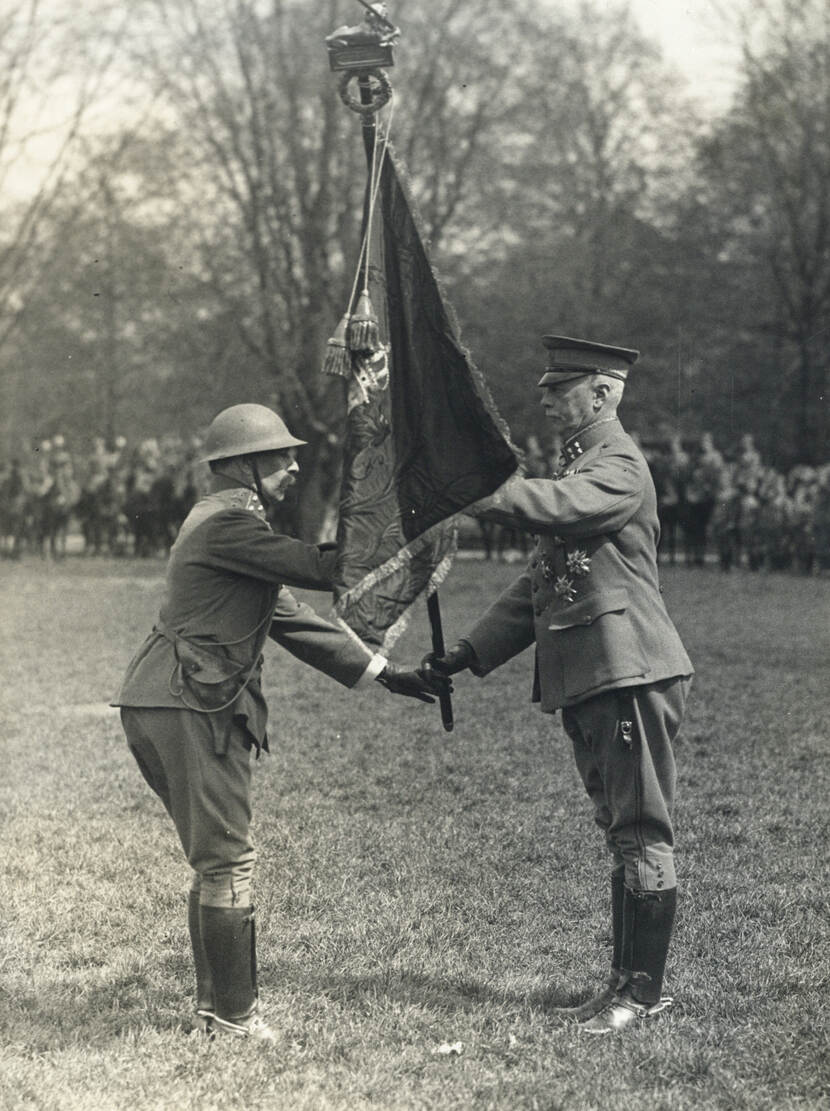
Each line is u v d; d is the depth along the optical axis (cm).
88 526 3372
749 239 3828
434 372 448
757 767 839
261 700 459
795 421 3781
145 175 3116
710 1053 427
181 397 3259
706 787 783
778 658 1352
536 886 604
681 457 2883
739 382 3838
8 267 3300
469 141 3159
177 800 445
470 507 442
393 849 662
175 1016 461
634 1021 456
